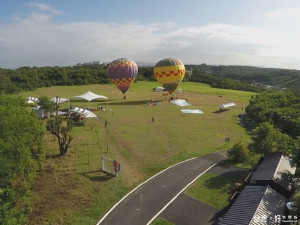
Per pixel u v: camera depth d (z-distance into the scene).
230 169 35.16
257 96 78.75
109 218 24.83
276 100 71.69
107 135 48.00
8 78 109.50
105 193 28.73
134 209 26.20
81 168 33.97
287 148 33.19
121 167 35.00
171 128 54.41
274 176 26.81
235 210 22.20
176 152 41.31
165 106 75.75
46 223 24.30
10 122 29.12
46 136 45.19
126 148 42.12
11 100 44.31
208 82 138.38
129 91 102.88
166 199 27.98
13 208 23.16
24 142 28.94
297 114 52.56
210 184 31.19
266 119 55.50
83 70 128.25
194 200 27.89
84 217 24.97
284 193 25.88
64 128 37.88
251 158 36.50
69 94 98.00
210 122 60.75
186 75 145.88
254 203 22.44
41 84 111.81
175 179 32.34
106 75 125.81
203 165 36.50
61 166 34.41
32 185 30.11
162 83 77.69
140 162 37.31
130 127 54.03
